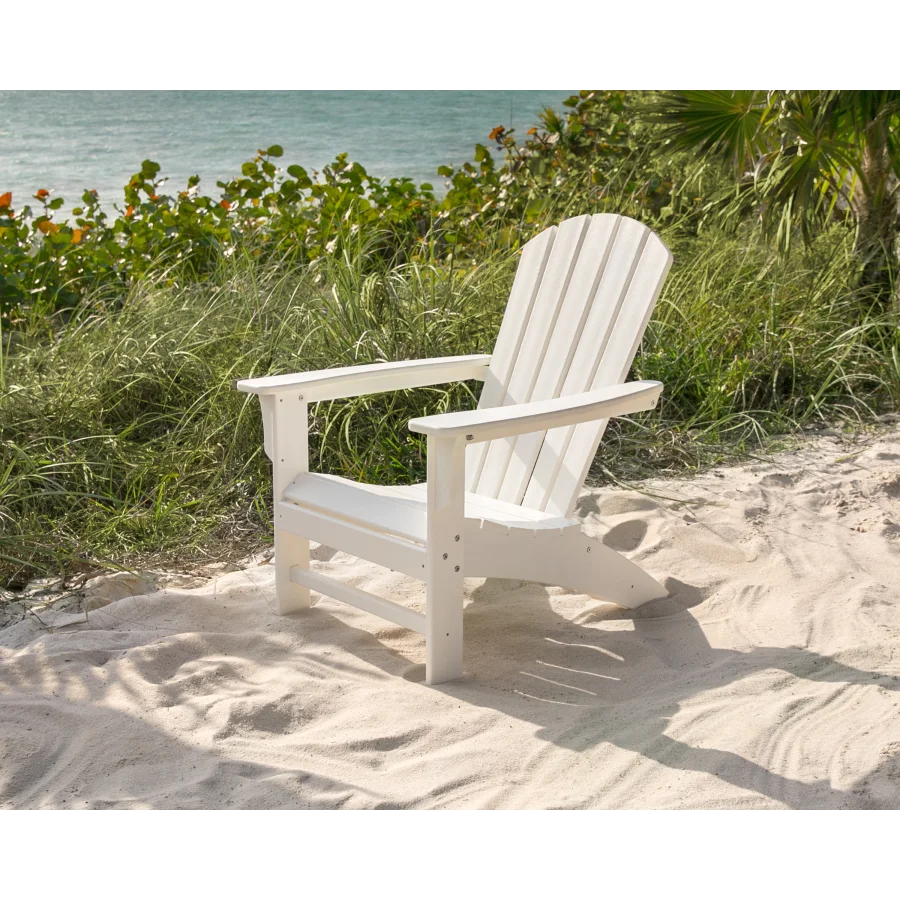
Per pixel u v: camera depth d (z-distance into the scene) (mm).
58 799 2008
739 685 2457
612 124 6895
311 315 4551
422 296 4621
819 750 2150
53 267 5418
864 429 4637
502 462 3115
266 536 3562
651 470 4195
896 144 5383
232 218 6121
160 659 2582
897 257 5398
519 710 2357
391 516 2582
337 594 2773
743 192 6125
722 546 3299
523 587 3145
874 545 3334
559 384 3051
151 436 4168
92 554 3330
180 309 4801
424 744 2213
